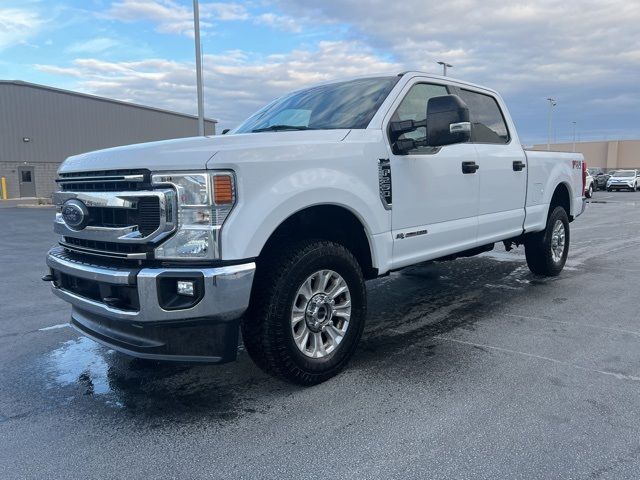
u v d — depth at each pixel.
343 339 3.73
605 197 30.55
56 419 3.23
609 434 2.90
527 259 6.77
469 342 4.43
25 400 3.50
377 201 3.91
